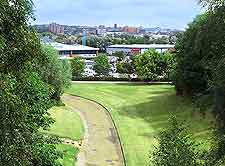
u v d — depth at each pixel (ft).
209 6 62.39
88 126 210.38
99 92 324.60
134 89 331.16
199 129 162.81
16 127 41.63
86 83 380.37
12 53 41.01
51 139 77.46
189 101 234.99
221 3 61.31
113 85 363.76
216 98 63.10
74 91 330.75
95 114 244.22
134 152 157.17
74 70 403.54
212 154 62.59
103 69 442.50
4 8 39.24
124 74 437.99
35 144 61.77
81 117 233.35
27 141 44.19
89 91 329.93
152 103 262.26
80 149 163.02
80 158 150.92
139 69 372.17
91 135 189.98
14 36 41.32
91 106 271.49
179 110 222.69
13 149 39.45
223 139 61.05
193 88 236.02
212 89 64.28
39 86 75.05
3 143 38.63
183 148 80.59
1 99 38.55
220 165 61.87
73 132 187.11
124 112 244.83
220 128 62.59
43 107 78.84
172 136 84.48
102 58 447.01
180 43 245.86
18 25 41.42
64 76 256.32
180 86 249.96
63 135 176.45
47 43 253.44
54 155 75.61
